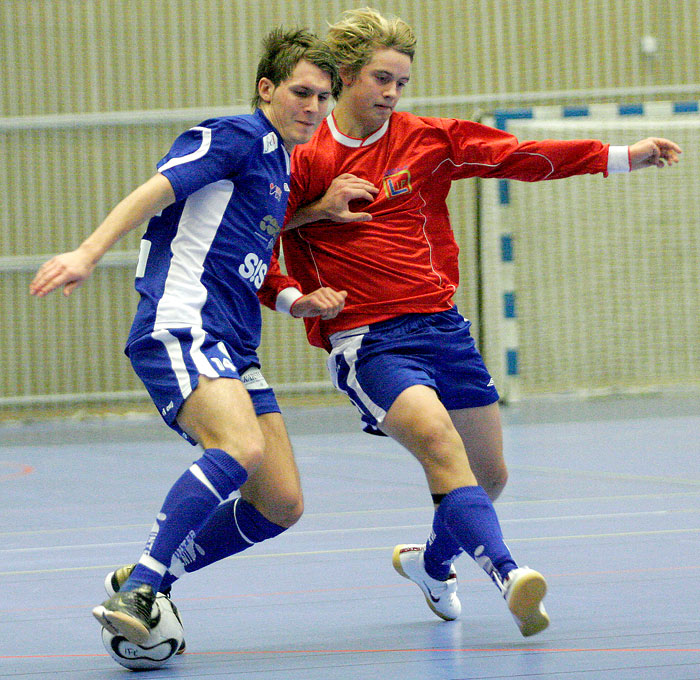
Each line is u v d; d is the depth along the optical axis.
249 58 41.44
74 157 40.75
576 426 30.06
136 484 20.56
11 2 40.50
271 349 41.34
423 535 13.75
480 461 10.01
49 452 28.47
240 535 8.75
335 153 9.78
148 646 7.74
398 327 9.57
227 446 7.98
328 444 28.00
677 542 12.53
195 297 8.36
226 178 8.52
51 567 12.22
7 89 40.62
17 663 8.10
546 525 14.11
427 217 9.97
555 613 9.17
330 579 11.22
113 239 7.86
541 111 37.09
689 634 8.15
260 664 7.83
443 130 9.95
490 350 39.31
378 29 9.54
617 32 42.62
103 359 40.59
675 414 33.06
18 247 40.56
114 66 41.00
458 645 8.24
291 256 10.12
